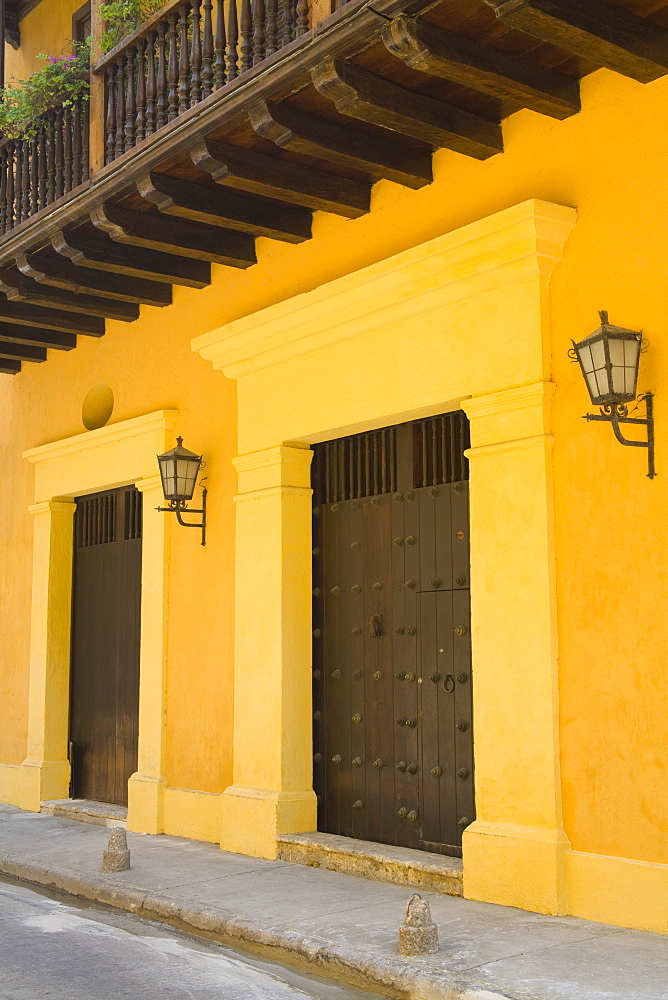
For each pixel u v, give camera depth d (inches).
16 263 358.3
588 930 223.3
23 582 458.9
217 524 354.9
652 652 226.8
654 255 232.5
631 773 228.8
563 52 234.8
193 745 355.6
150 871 297.4
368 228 303.4
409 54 221.3
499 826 251.4
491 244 256.1
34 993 201.3
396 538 304.7
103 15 319.3
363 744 309.1
